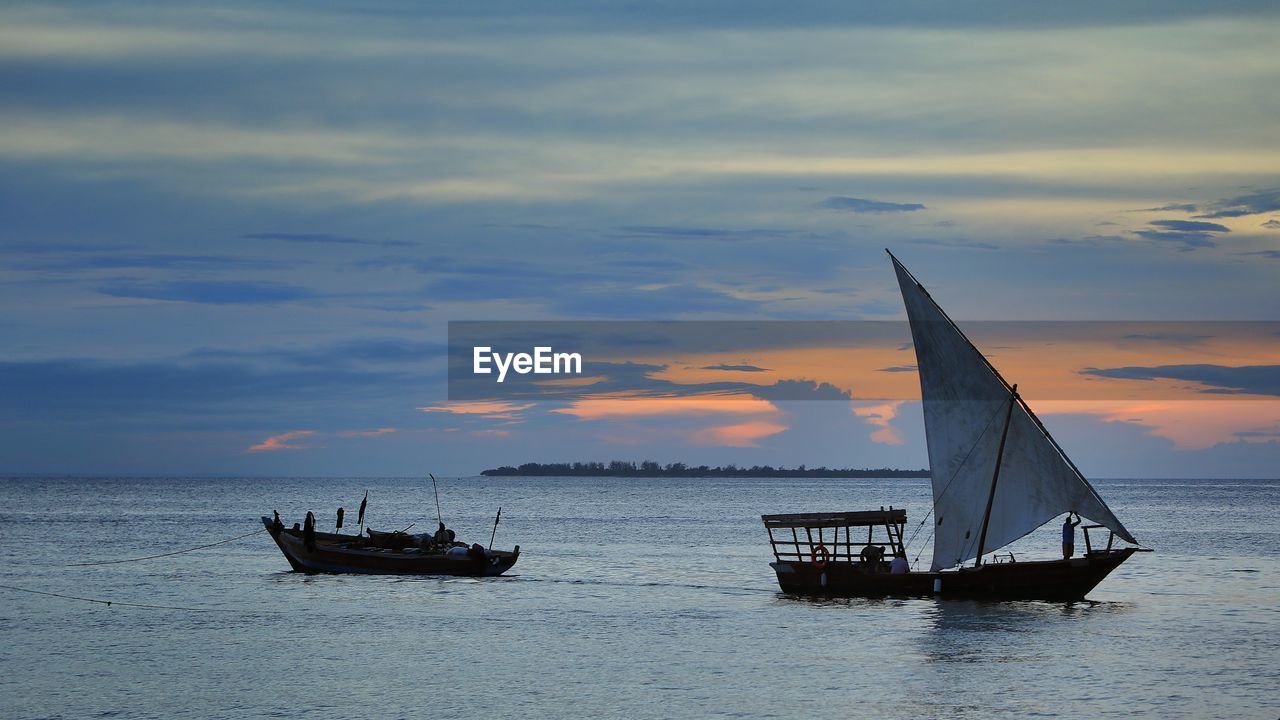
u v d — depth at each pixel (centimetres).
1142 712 3394
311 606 5638
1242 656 4203
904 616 5144
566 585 6600
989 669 3981
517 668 4034
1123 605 5575
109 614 5362
